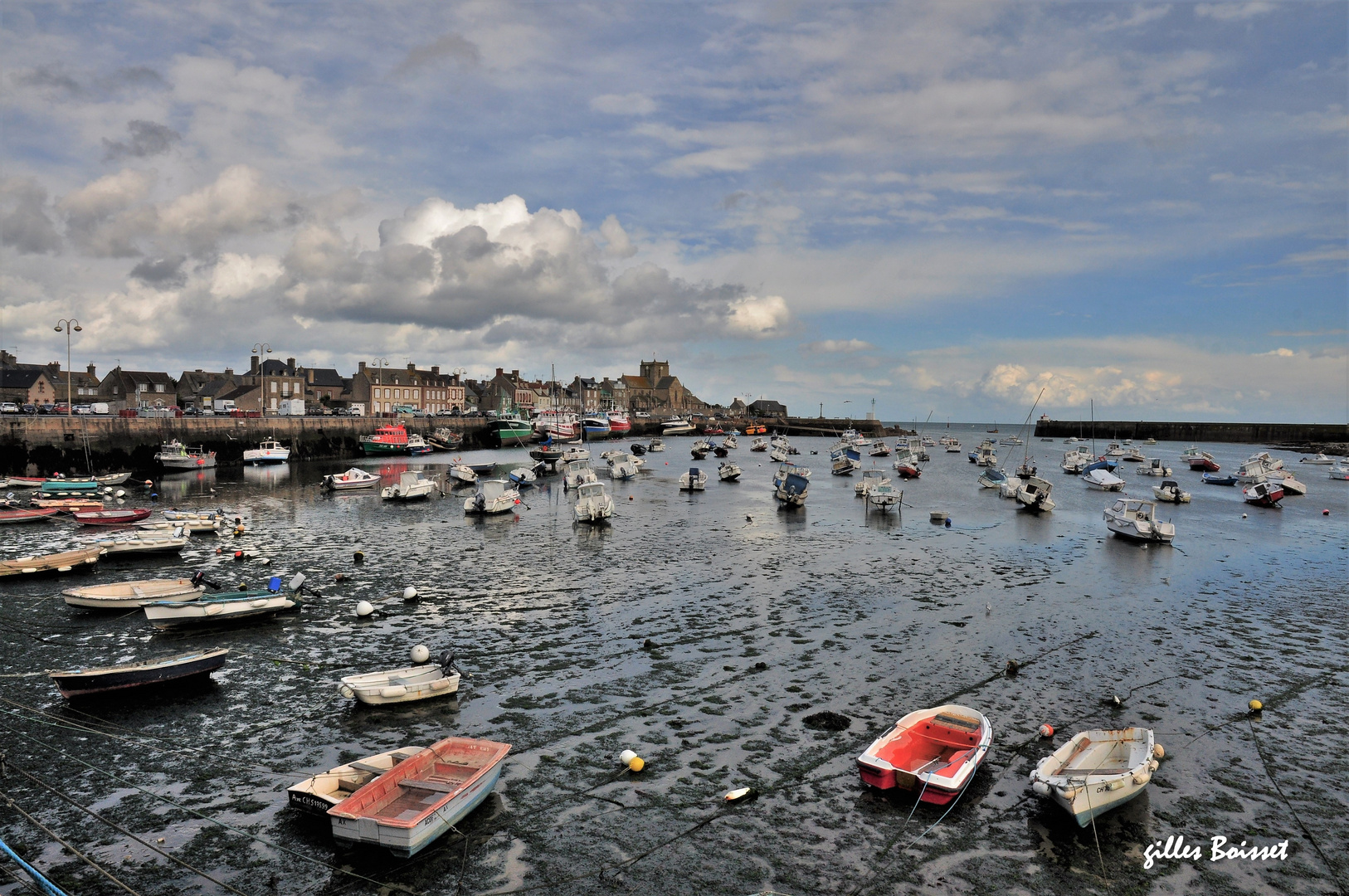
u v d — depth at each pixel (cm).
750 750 1630
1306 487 7206
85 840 1308
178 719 1775
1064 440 17412
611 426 15175
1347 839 1334
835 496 6375
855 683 2003
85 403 12000
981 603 2802
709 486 7125
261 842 1302
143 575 3181
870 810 1405
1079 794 1312
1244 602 2847
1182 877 1226
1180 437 15588
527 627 2483
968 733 1562
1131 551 3891
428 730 1725
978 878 1222
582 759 1592
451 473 6881
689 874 1230
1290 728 1758
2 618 2552
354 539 4094
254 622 2534
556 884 1205
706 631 2441
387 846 1246
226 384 13900
